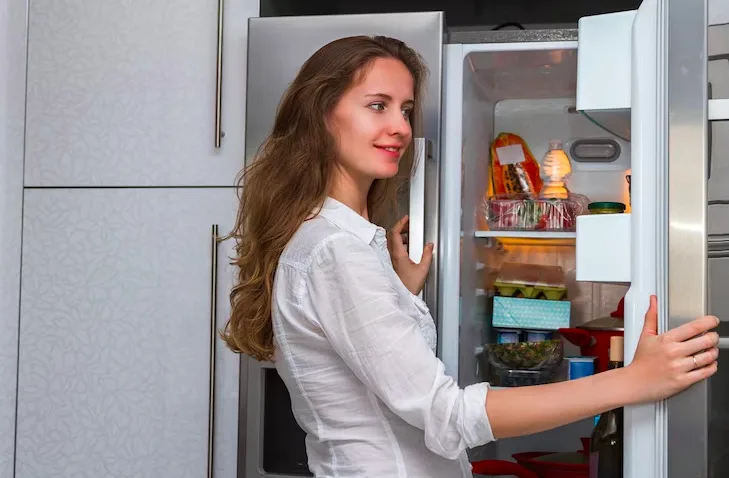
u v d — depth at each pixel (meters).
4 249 2.03
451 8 2.16
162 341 1.98
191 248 1.97
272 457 1.90
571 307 2.17
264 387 1.89
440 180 1.82
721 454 1.15
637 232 1.25
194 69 1.99
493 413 1.12
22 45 2.05
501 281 2.05
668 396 1.13
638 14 1.28
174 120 1.99
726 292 1.16
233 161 1.97
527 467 1.88
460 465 1.28
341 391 1.21
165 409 1.97
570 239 2.12
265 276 1.26
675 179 1.18
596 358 1.91
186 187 1.98
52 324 2.02
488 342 2.16
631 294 1.25
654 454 1.19
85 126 2.03
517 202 1.99
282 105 1.34
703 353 1.13
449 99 1.87
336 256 1.16
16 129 2.05
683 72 1.19
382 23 1.83
